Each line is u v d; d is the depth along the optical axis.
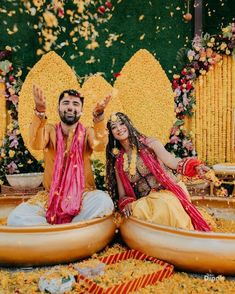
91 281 1.94
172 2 5.57
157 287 2.03
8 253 2.20
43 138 2.64
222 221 3.13
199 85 5.36
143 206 2.54
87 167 2.77
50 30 5.21
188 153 5.36
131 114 5.29
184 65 5.42
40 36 5.18
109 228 2.48
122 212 2.61
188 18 4.94
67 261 2.28
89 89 5.11
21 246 2.19
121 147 2.81
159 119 5.32
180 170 2.56
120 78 5.29
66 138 2.73
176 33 5.57
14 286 2.02
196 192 4.28
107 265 2.22
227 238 2.12
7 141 4.91
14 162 4.94
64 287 1.93
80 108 2.70
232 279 2.15
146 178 2.73
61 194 2.59
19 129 4.93
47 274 2.01
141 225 2.36
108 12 5.39
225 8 5.62
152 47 5.54
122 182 2.77
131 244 2.41
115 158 2.80
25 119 4.91
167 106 5.32
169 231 2.23
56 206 2.57
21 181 4.29
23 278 2.07
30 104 4.93
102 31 5.39
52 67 5.02
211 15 5.64
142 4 5.52
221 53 5.30
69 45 5.29
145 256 2.31
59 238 2.23
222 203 3.23
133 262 2.27
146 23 5.53
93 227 2.36
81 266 2.10
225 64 5.31
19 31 5.09
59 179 2.61
